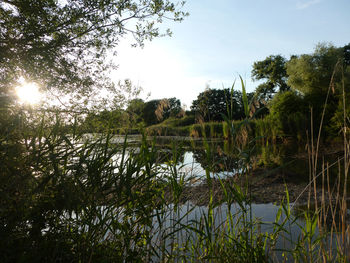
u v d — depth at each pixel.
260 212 5.79
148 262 2.75
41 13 5.48
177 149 3.20
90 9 5.82
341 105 16.84
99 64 6.14
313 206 6.11
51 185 2.41
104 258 2.39
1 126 2.44
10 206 2.09
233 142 3.08
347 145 2.73
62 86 5.83
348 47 40.47
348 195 6.90
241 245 2.66
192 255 2.88
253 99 3.18
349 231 2.61
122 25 6.07
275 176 9.02
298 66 27.56
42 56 5.50
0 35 5.28
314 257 2.99
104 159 2.58
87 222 2.41
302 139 19.39
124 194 2.67
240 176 3.01
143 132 2.91
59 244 2.22
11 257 1.97
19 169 2.23
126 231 2.55
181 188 3.01
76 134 3.07
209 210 2.90
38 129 2.76
